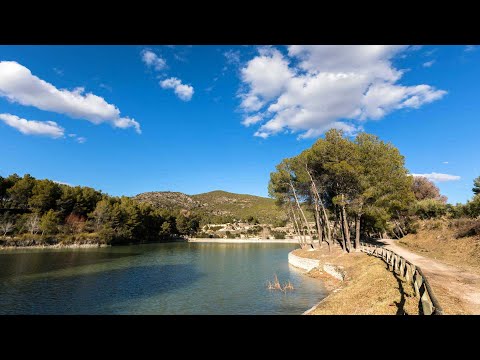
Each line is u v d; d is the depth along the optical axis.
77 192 90.62
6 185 78.25
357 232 36.78
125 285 27.50
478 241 27.75
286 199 48.66
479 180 46.91
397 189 33.50
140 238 104.69
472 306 10.88
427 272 18.77
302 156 40.44
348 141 35.16
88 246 76.00
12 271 34.56
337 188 38.06
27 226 72.69
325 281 28.03
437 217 50.47
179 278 31.58
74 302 21.25
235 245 99.25
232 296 22.72
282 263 45.97
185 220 136.62
